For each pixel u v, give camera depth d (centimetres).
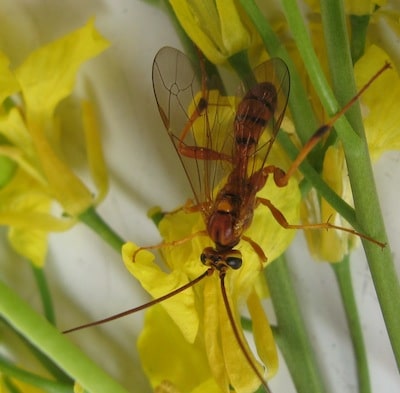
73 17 14
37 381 13
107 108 14
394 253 14
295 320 13
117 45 14
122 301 14
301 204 13
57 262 14
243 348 12
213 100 13
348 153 12
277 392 14
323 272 14
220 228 13
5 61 13
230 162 13
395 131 13
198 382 13
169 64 13
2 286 13
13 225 14
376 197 12
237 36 13
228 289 13
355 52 13
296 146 13
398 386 14
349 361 14
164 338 13
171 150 14
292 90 13
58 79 13
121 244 14
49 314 14
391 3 13
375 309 14
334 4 12
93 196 14
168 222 13
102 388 13
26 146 13
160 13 14
